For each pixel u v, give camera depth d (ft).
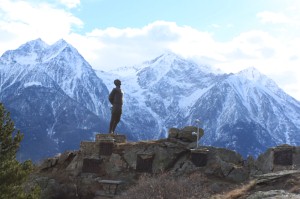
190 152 163.94
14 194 85.10
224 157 161.68
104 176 165.27
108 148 170.91
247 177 148.87
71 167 171.12
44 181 157.58
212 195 118.42
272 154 152.35
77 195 159.02
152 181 125.80
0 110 89.20
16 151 90.12
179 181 124.26
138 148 168.86
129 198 125.18
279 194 84.48
